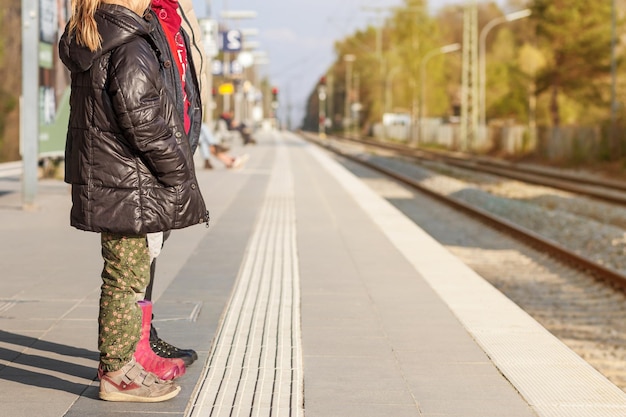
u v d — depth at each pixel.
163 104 4.50
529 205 24.14
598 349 9.34
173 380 5.18
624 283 12.29
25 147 14.20
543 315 11.08
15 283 8.26
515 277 13.69
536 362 5.73
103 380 4.77
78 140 4.50
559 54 61.56
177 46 4.87
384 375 5.39
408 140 96.88
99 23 4.35
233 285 8.44
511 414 4.70
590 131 46.62
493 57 106.06
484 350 6.04
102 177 4.46
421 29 104.06
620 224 20.83
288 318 7.01
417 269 9.59
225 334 6.41
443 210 24.56
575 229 19.19
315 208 16.66
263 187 21.56
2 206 14.76
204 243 11.44
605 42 58.97
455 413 4.70
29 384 5.05
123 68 4.33
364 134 133.25
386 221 14.59
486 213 21.22
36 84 14.06
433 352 5.97
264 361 5.68
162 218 4.50
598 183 33.50
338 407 4.76
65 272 8.88
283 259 10.23
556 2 60.66
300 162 35.94
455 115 110.12
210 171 27.44
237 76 59.72
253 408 4.72
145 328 4.95
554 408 4.81
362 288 8.39
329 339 6.30
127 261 4.64
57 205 14.99
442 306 7.54
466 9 65.62
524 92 70.25
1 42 21.55
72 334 6.25
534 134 54.84
